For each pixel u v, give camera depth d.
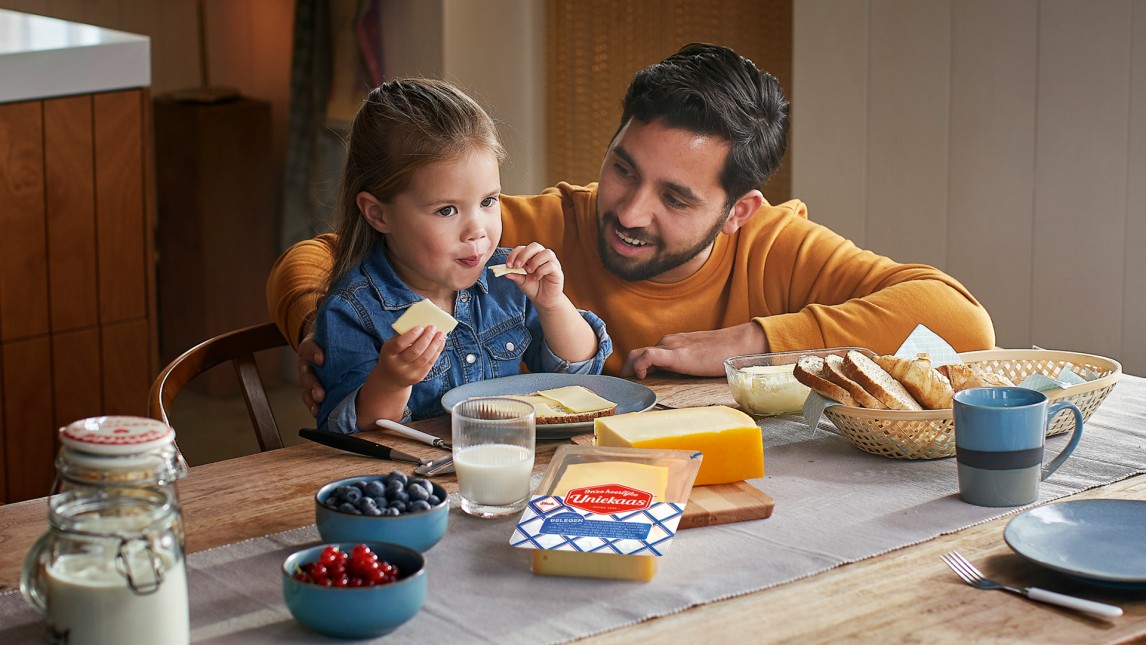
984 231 2.56
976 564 1.01
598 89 3.19
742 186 1.92
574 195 2.04
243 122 3.98
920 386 1.33
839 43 2.76
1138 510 1.05
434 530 1.02
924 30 2.58
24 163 2.62
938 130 2.60
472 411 1.20
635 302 1.98
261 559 1.04
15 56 2.56
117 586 0.79
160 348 4.18
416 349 1.39
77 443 0.79
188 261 4.05
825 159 2.85
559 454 1.16
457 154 1.52
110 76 2.74
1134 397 1.53
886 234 2.75
